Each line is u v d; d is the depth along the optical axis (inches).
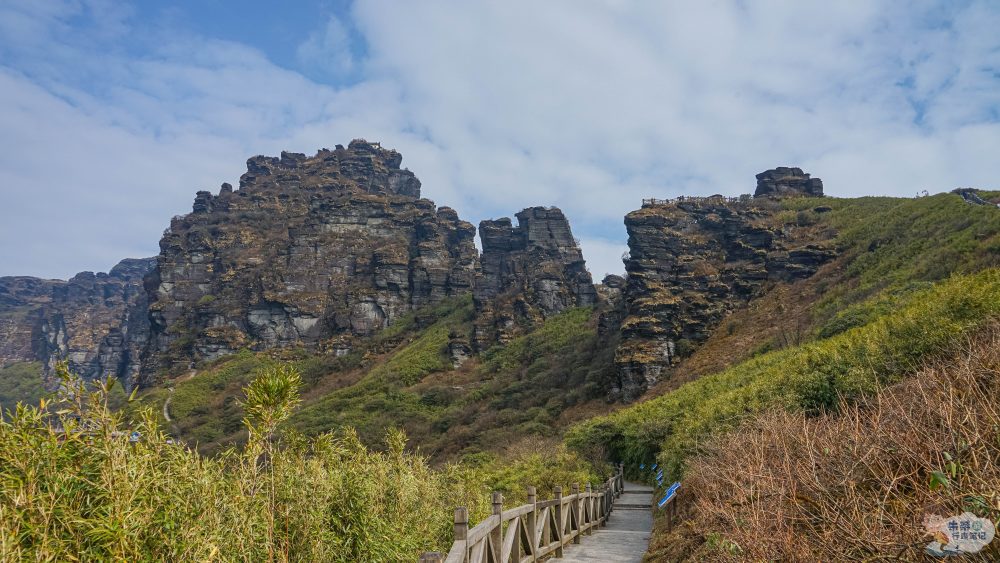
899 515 109.7
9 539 107.1
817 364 498.0
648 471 951.0
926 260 1515.7
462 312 4141.2
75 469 126.4
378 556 199.8
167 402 3565.5
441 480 329.1
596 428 1150.3
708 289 2370.8
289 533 177.9
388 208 5246.1
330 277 4808.1
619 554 378.9
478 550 202.2
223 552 148.9
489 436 1991.9
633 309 2342.5
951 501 99.2
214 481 156.8
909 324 415.2
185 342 4564.5
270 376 171.3
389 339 4195.4
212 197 5949.8
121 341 6934.1
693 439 536.7
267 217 5561.0
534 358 3046.3
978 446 106.4
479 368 3235.7
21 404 122.3
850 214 2687.0
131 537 124.0
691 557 234.7
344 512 199.9
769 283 2322.8
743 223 2662.4
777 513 135.8
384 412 2721.5
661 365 2068.2
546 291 3821.4
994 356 139.9
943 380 141.2
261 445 168.7
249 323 4549.7
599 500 571.5
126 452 134.6
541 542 348.2
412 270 4709.6
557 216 4375.0
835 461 136.6
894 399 146.7
